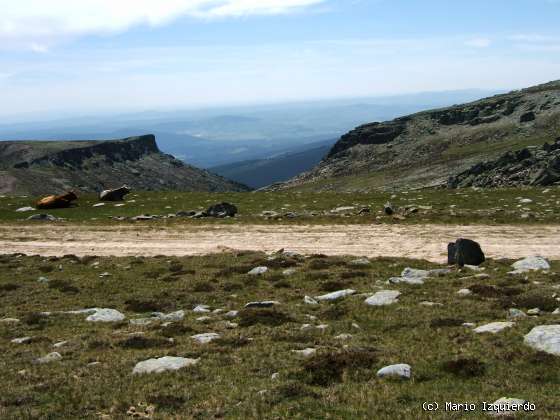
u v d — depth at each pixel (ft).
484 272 89.92
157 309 80.33
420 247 122.11
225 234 149.38
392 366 46.96
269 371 49.42
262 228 154.61
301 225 155.94
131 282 99.60
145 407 42.60
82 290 95.30
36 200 231.91
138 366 52.16
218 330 65.31
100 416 41.63
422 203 195.52
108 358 55.67
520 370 45.55
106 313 76.13
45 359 56.39
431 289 78.13
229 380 47.52
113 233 157.79
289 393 43.47
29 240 154.51
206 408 41.91
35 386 48.42
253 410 40.57
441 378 45.60
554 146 435.12
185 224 165.78
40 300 89.71
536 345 49.42
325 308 72.69
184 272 105.60
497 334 54.29
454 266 96.94
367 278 90.74
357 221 156.56
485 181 435.94
